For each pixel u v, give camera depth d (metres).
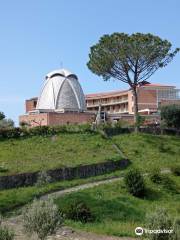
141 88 124.94
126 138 58.06
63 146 51.03
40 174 39.69
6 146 49.25
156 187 41.84
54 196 34.97
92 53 63.91
